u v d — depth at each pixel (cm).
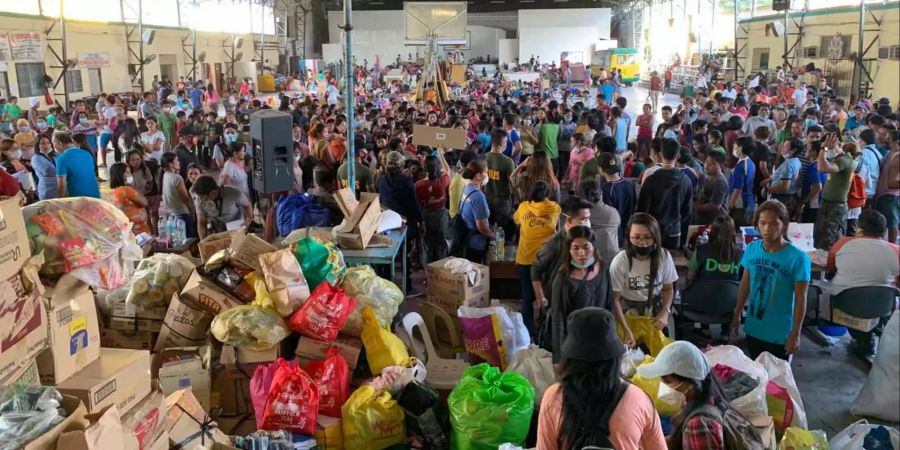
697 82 2558
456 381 414
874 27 1365
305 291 403
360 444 349
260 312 387
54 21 2047
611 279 421
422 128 749
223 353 381
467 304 502
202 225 626
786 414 352
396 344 404
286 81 2923
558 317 386
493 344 436
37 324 247
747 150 677
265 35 3991
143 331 417
